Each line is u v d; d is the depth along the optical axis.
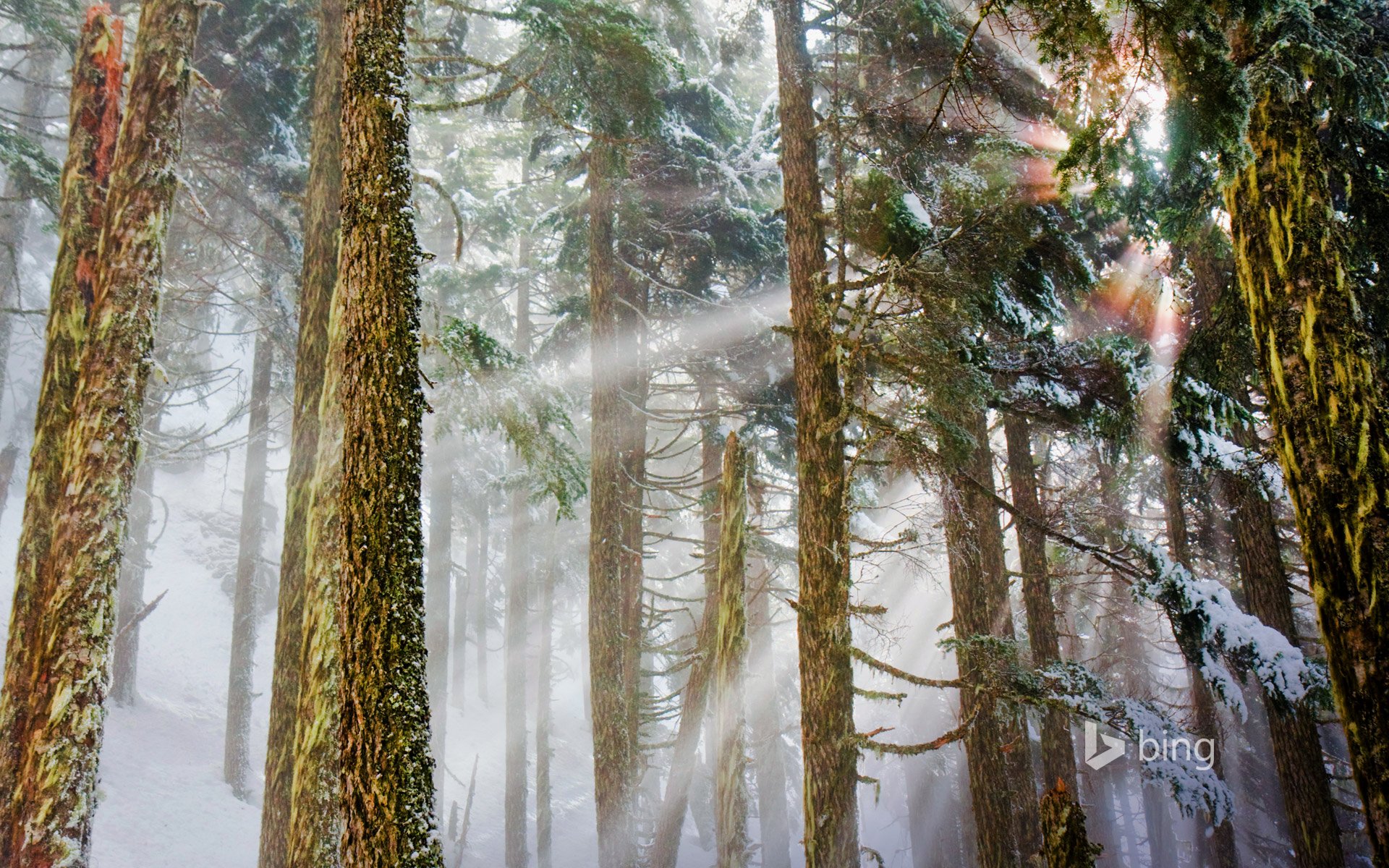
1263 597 11.20
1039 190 8.75
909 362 8.52
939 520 10.41
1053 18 5.15
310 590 7.21
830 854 7.64
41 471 6.93
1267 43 5.34
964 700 10.01
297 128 16.30
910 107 10.62
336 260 9.12
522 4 9.96
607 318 13.20
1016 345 9.82
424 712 4.19
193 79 7.59
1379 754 4.22
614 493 12.60
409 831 3.92
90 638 6.39
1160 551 9.48
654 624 14.95
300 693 7.16
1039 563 13.08
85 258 7.41
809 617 8.39
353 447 4.49
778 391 15.38
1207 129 5.30
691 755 11.40
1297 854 10.08
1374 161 6.33
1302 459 4.70
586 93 11.59
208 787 14.84
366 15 5.15
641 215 14.48
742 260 16.11
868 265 11.42
